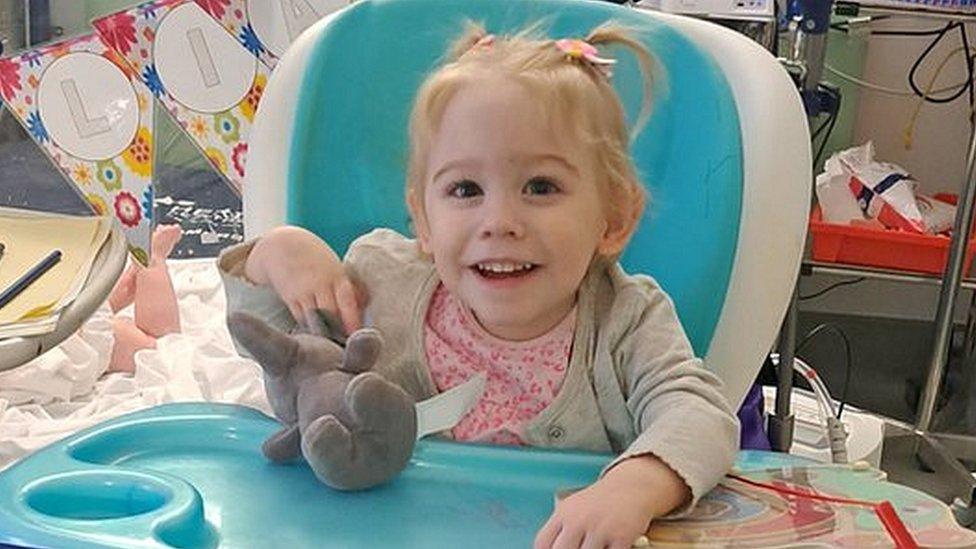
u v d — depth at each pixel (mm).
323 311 749
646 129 903
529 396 743
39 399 1065
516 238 662
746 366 832
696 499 583
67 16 1703
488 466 662
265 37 1333
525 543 585
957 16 1661
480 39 774
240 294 762
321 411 637
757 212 842
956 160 2229
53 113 1269
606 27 908
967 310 2184
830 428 1281
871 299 2289
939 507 583
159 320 1219
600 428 741
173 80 1307
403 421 628
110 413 1032
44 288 825
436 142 687
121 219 1276
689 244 864
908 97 2207
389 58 935
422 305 771
